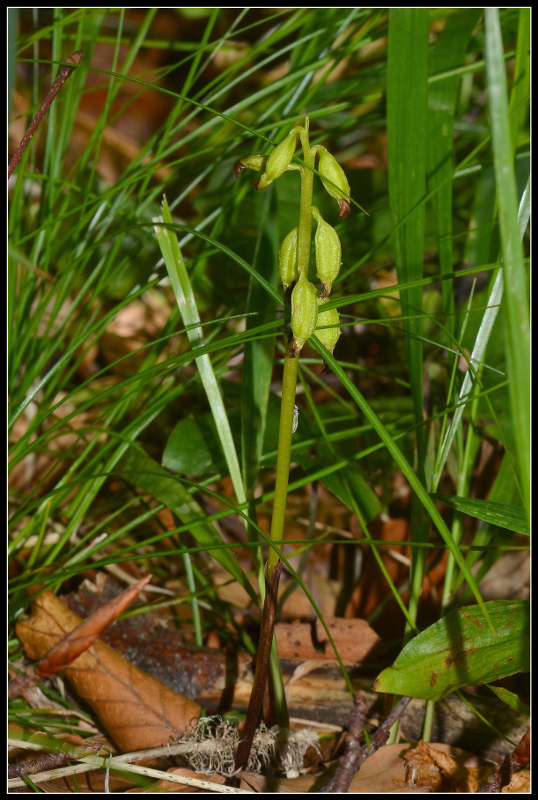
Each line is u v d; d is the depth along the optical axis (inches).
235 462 14.4
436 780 13.8
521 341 11.2
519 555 16.2
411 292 14.3
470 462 15.4
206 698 15.0
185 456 15.9
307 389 15.4
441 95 14.9
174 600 15.6
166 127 17.0
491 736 14.2
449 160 14.9
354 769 12.9
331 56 16.6
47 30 16.3
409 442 17.4
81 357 16.6
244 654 15.2
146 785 13.6
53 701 15.0
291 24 16.6
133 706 14.4
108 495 20.1
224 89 16.6
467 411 15.9
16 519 14.4
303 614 17.2
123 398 15.2
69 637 11.9
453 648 13.0
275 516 12.8
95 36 17.5
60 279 15.9
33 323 16.1
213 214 17.8
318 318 12.6
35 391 15.0
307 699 14.9
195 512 14.6
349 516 19.3
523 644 13.1
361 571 18.0
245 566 18.7
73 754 13.5
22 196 16.3
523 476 11.3
